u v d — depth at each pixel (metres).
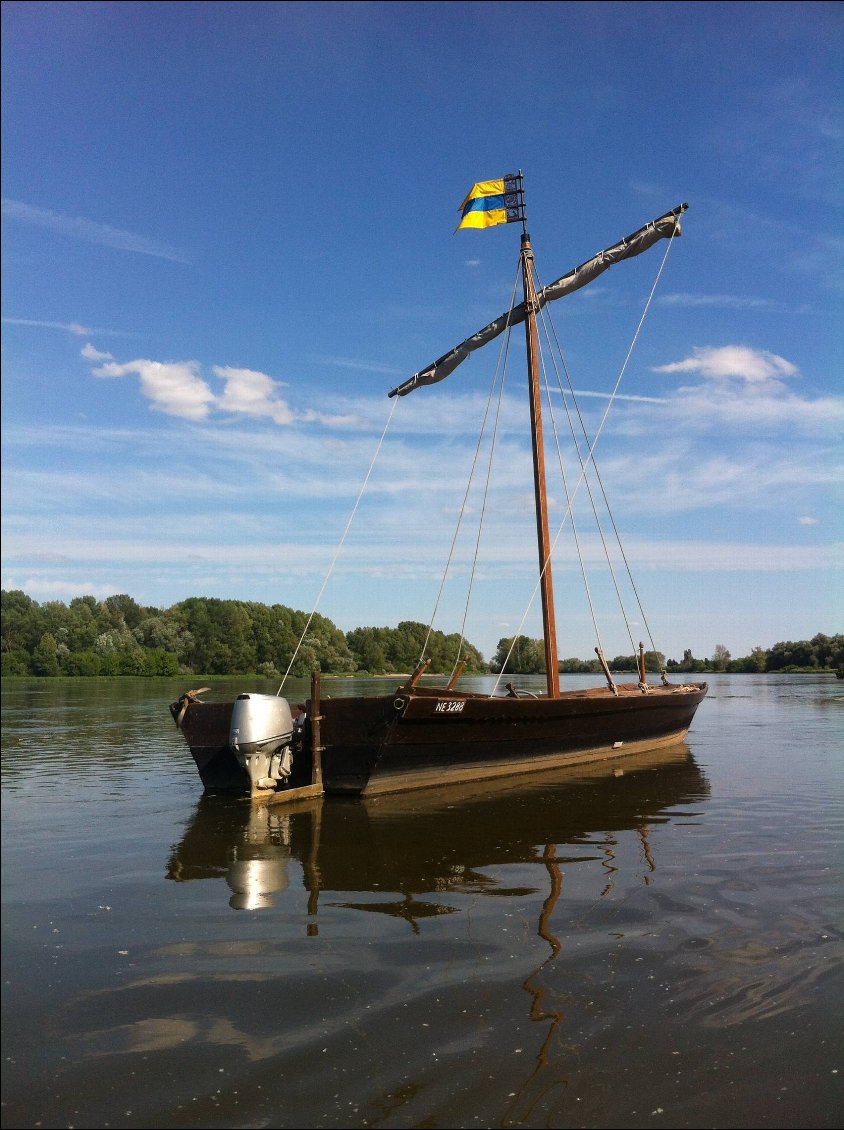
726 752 20.30
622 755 19.92
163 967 5.88
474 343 22.98
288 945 6.33
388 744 13.76
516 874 8.48
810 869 8.55
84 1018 5.05
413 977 5.67
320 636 120.31
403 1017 5.05
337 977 5.68
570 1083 4.31
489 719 15.55
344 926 6.79
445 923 6.85
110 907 7.35
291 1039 4.78
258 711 13.35
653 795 13.79
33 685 77.38
